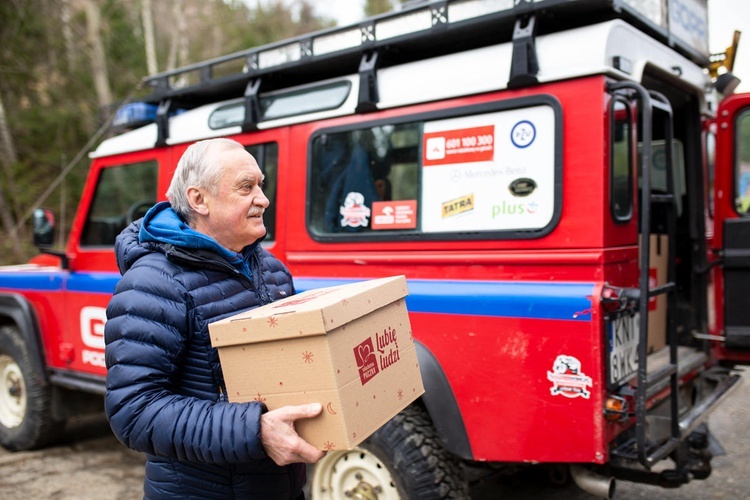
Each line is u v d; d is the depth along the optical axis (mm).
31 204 14891
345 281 3309
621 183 2785
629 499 3826
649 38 3098
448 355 2879
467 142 2963
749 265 3439
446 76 3035
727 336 3512
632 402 2609
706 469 3268
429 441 2871
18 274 4801
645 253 2512
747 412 5402
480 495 3893
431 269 3047
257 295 1923
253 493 1776
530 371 2672
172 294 1719
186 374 1759
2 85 15883
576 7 2805
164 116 4078
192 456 1593
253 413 1553
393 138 3203
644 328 2488
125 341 1664
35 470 4512
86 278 4293
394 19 3223
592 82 2654
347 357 1564
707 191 4078
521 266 2795
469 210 2945
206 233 1874
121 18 20016
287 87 3863
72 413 4785
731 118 3670
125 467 4562
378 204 3238
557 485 3984
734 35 3846
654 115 3484
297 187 3535
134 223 1962
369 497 2998
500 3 2900
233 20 24656
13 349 4789
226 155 1830
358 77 3373
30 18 15641
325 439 1541
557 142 2703
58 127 16562
